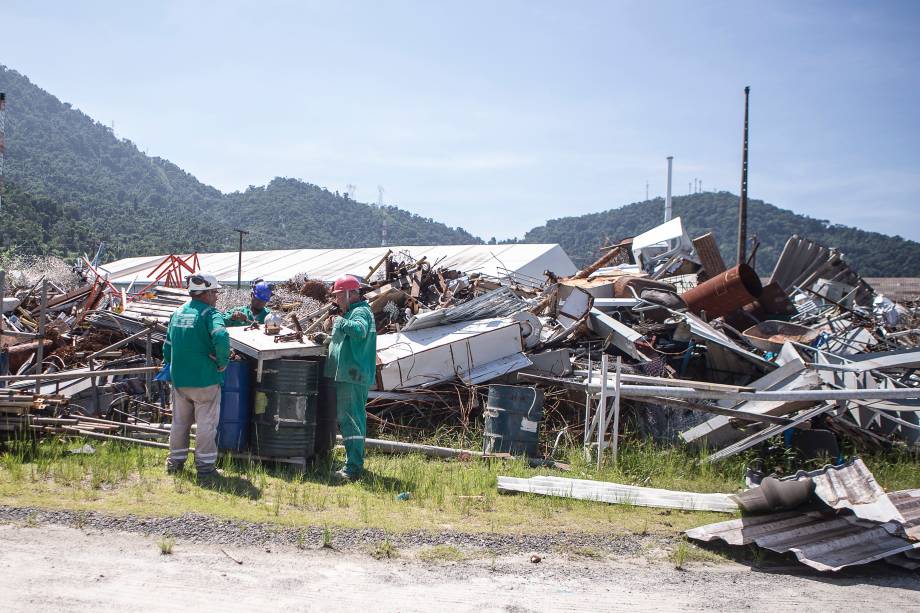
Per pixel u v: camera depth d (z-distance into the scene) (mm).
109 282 15586
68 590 4211
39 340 9656
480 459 8664
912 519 6785
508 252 40156
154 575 4570
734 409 9492
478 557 5508
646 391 8727
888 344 14055
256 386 7562
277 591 4535
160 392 10648
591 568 5516
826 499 6387
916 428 9852
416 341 10750
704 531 6266
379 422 9938
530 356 11062
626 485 7801
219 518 5672
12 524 5160
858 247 145125
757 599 5145
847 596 5332
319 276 41750
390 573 5027
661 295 13297
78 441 7680
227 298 16359
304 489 6734
